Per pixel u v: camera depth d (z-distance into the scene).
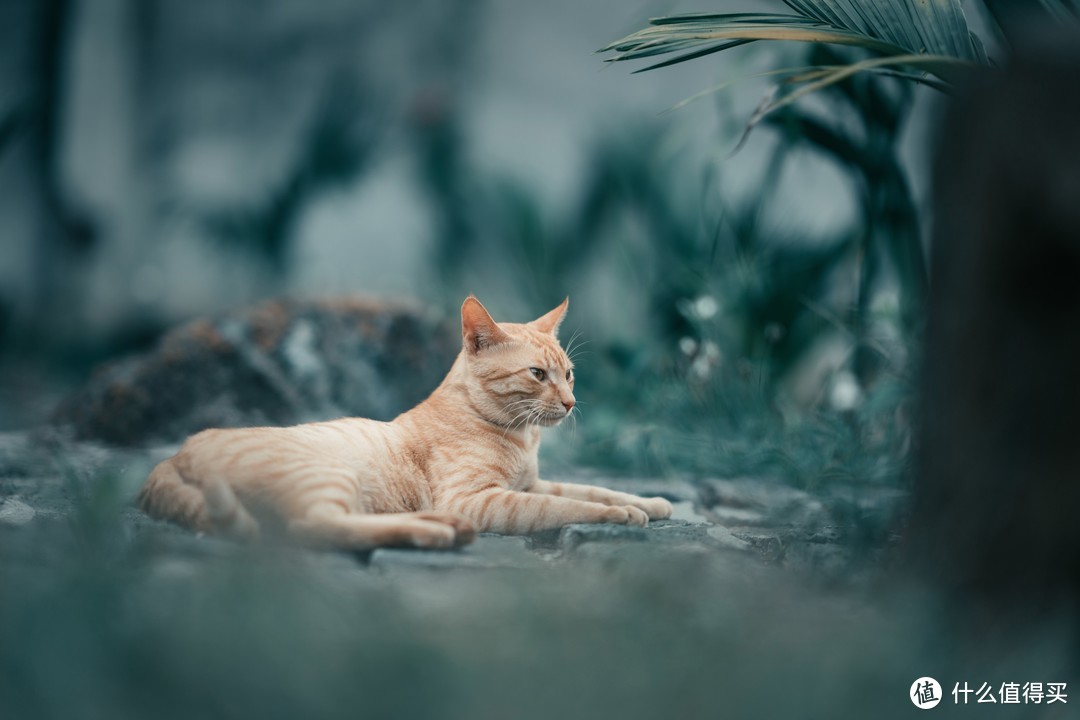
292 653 2.48
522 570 3.69
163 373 7.77
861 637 2.71
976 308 2.99
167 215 15.12
